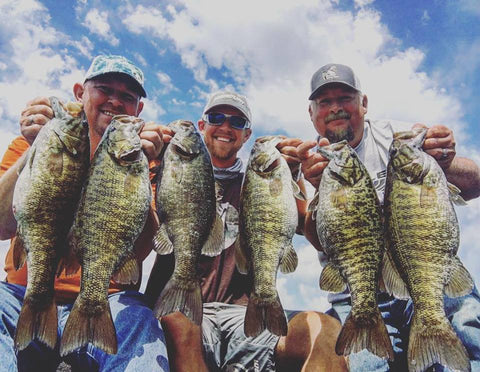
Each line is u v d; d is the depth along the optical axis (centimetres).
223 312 97
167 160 81
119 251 74
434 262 77
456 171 104
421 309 75
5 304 79
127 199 74
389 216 83
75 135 76
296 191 85
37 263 71
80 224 73
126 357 73
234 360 93
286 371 92
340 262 80
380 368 95
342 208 81
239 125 125
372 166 122
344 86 123
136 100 118
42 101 79
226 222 94
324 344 84
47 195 73
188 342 84
